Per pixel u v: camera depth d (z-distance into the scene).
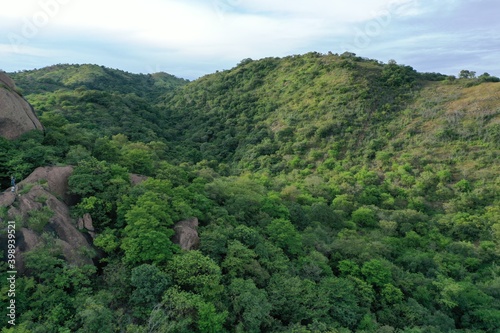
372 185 61.34
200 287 23.52
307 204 51.56
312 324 25.03
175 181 37.84
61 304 20.62
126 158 37.84
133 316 21.86
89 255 24.61
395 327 29.14
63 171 29.86
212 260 25.91
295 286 27.55
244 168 76.25
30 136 32.97
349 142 77.00
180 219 30.36
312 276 30.98
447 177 60.44
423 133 74.44
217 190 40.44
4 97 32.28
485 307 33.09
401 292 31.58
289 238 34.44
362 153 73.88
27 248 22.52
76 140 36.44
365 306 29.55
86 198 28.58
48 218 24.44
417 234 47.81
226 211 35.59
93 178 30.03
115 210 29.55
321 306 26.89
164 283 22.77
